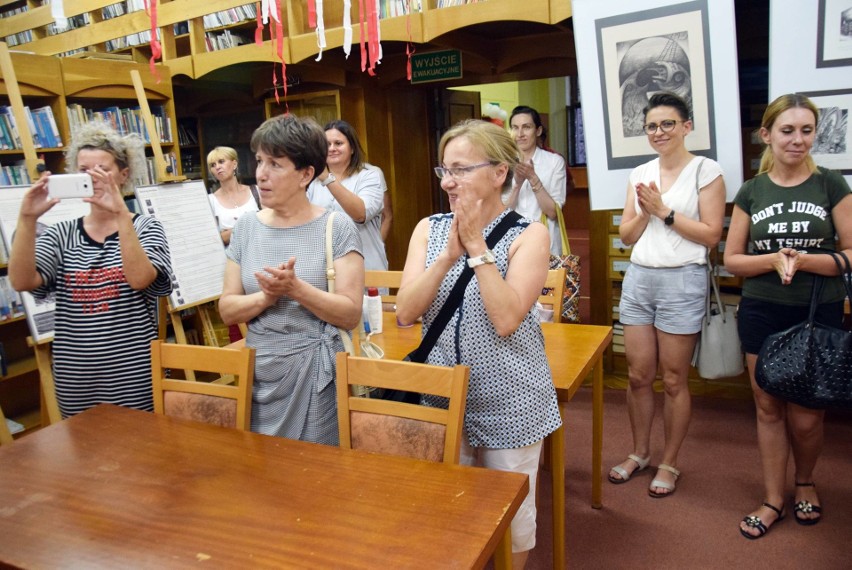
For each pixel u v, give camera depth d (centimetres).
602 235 385
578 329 238
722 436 317
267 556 106
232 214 417
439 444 146
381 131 468
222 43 466
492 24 371
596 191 288
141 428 163
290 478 133
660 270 251
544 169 334
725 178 258
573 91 783
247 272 181
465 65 430
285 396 174
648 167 260
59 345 200
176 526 117
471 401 154
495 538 111
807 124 203
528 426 153
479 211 137
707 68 251
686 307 248
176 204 336
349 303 174
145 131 436
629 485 276
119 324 197
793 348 209
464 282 152
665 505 258
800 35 235
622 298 271
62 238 201
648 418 278
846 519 240
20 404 372
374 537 110
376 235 308
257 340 177
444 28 346
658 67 261
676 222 240
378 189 304
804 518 238
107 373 196
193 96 570
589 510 258
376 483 129
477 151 143
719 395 366
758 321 223
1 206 274
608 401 370
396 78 450
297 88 476
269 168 171
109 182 186
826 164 241
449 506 119
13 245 191
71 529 117
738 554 223
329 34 390
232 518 118
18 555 110
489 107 661
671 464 269
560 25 335
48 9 512
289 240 178
